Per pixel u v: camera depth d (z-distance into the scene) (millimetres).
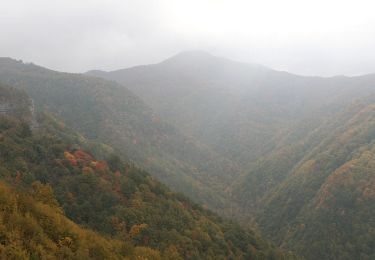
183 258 53250
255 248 74625
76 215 51250
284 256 81562
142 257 41312
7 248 24359
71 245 31328
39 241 28125
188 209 74250
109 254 35250
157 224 58688
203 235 62938
